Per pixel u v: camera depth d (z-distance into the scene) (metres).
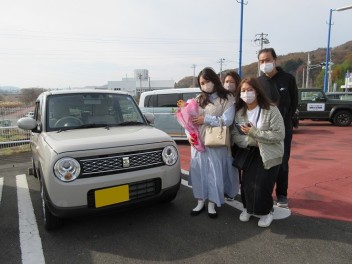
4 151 8.78
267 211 3.29
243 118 3.32
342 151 7.79
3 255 2.87
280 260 2.67
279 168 3.40
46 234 3.27
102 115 4.06
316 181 5.08
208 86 3.43
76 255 2.84
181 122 3.54
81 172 2.90
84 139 3.15
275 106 3.15
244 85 3.15
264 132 3.05
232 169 3.62
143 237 3.15
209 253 2.81
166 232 3.25
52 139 3.25
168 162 3.39
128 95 4.61
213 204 3.62
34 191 4.89
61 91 4.30
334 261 2.64
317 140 9.72
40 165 3.43
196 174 3.63
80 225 3.46
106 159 3.00
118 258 2.77
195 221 3.51
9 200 4.46
